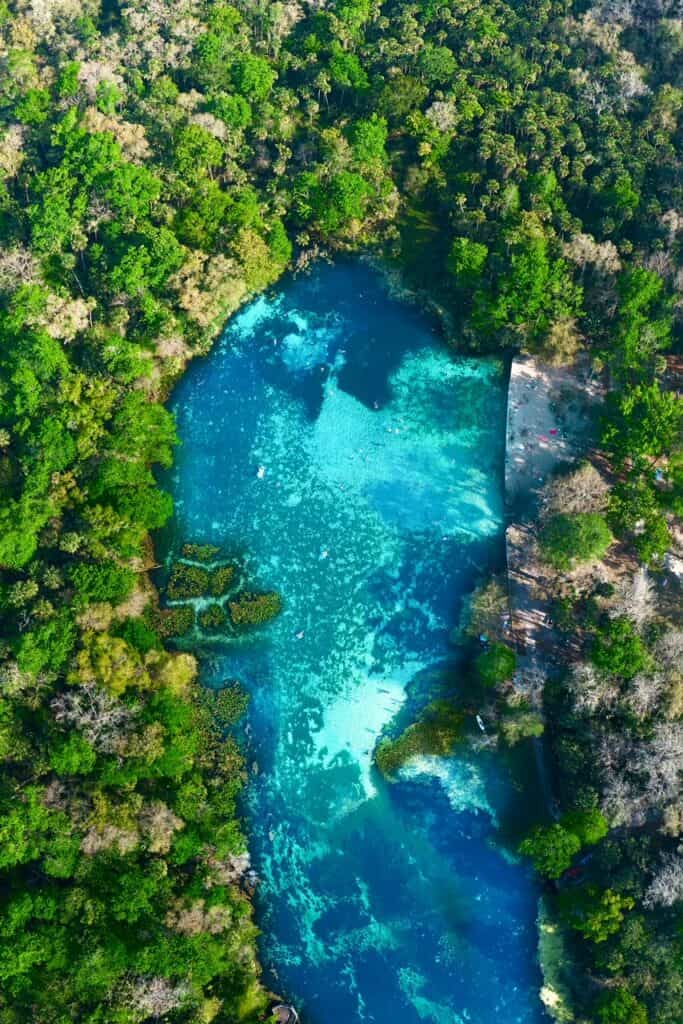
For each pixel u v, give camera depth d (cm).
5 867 8856
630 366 11538
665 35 14338
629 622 9738
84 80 14100
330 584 11175
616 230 12812
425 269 13350
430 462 11944
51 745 9106
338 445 12150
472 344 12544
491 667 9819
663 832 8862
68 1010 8081
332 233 13712
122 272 12306
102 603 10050
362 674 10594
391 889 9556
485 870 9538
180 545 11512
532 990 8994
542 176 12838
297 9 15462
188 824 9425
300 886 9631
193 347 12825
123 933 8562
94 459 11044
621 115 13875
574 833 8838
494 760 9938
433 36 15250
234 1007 8706
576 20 14850
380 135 13750
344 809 9925
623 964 8325
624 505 10625
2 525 10438
